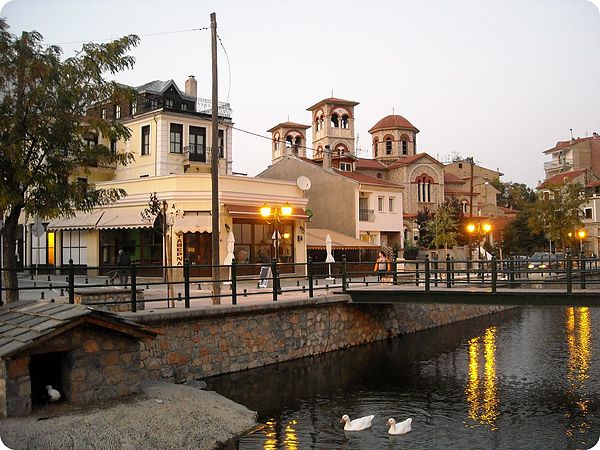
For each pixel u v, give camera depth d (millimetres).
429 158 57031
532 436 11664
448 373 17406
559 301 18062
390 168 57188
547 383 16109
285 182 32719
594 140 80500
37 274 31750
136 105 41781
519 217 62688
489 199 75500
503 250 61219
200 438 10664
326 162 48188
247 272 30234
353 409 13594
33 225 35062
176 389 12719
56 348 10078
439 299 19969
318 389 15367
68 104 14266
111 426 9719
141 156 38688
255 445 10945
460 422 12656
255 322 17656
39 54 14172
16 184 13773
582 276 19875
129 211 29672
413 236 52875
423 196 56906
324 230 42094
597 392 15156
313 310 20109
